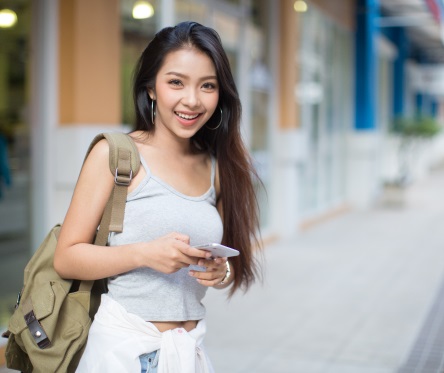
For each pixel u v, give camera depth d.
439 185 20.33
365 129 14.20
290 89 9.62
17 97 4.64
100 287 2.08
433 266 8.01
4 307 4.64
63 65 4.86
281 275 7.36
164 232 1.95
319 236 10.12
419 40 22.33
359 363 4.54
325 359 4.62
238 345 4.90
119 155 1.93
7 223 4.64
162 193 1.98
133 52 5.71
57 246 1.96
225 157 2.18
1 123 4.54
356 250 8.99
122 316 1.94
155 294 1.96
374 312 5.90
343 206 13.61
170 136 2.06
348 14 13.44
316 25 11.57
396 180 14.98
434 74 22.33
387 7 14.65
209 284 1.93
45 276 2.01
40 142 4.84
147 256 1.83
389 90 20.31
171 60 1.97
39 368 1.96
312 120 11.63
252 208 2.24
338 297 6.42
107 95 5.11
